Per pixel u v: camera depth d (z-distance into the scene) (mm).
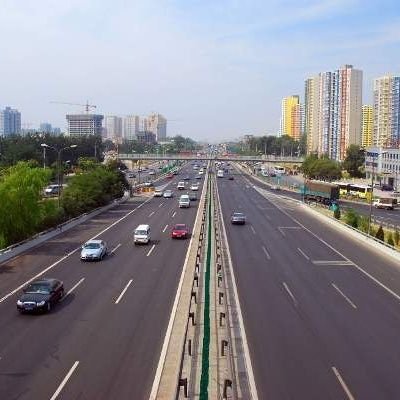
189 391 19047
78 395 18969
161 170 194250
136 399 18594
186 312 29250
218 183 149125
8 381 20234
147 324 27203
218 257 43438
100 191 80375
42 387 19672
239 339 25109
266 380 20453
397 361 22797
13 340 24875
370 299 33219
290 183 155000
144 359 22375
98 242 46281
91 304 31141
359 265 44000
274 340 25109
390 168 142000
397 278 39469
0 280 37219
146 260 44531
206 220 67812
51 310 29891
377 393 19531
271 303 31672
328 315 29500
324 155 181250
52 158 166000
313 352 23641
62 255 46750
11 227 51875
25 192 53250
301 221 73812
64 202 69125
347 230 63969
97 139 197125
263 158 199500
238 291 34406
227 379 18391
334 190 95438
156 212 80938
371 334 26359
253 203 98125
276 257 46781
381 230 56969
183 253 47688
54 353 23156
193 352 22875
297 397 19000
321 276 39562
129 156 197500
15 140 167750
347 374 21250
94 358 22531
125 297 32656
